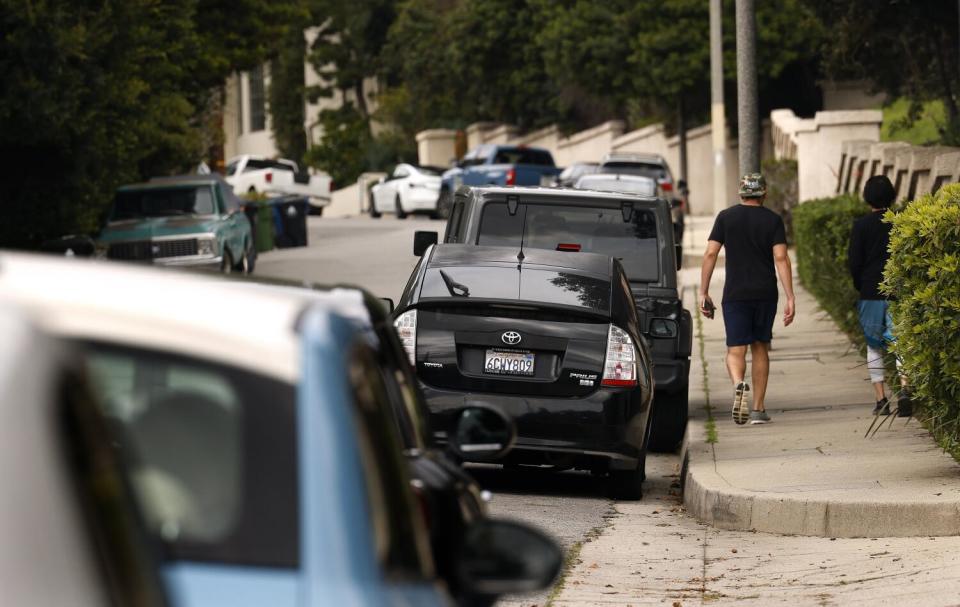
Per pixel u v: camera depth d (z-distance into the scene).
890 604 23.69
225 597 8.53
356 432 9.08
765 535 29.95
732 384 51.31
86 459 7.73
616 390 33.56
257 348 8.88
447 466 15.32
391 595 8.94
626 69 154.62
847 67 88.50
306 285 14.13
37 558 7.32
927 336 30.88
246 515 8.73
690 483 33.53
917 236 30.94
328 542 8.57
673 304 40.78
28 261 9.34
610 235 41.16
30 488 7.39
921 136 118.31
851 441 37.69
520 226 41.12
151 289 9.10
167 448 8.92
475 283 34.25
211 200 87.12
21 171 72.38
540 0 167.12
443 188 153.12
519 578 11.10
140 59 82.81
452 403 33.50
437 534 13.82
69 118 65.44
